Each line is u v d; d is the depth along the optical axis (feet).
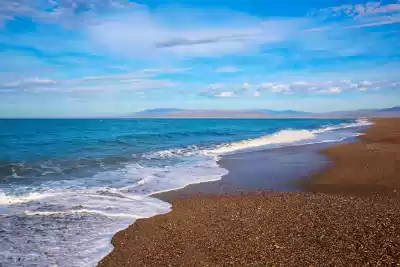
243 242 21.02
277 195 33.17
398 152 62.49
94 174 42.65
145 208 28.66
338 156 58.65
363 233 21.95
